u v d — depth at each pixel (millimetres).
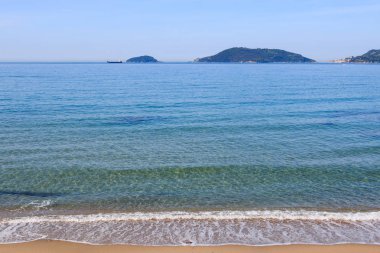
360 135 33406
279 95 64625
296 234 14891
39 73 141625
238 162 25281
